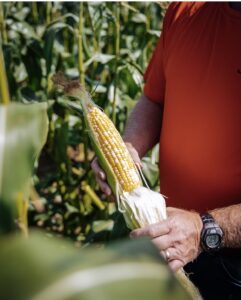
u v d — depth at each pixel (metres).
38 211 3.62
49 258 0.48
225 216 1.81
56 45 4.02
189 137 2.14
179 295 0.49
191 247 1.73
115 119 3.42
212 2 2.12
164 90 2.51
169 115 2.26
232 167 2.03
